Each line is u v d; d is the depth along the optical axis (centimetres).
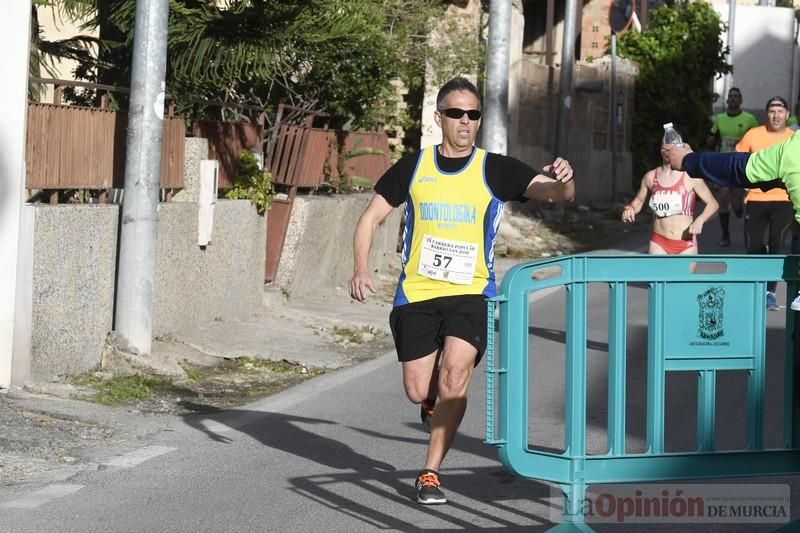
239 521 848
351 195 2197
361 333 1709
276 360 1469
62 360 1257
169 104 1563
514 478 966
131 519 851
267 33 1619
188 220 1514
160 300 1455
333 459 1030
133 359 1329
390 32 2350
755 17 6581
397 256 2434
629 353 1545
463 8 3005
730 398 1248
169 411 1199
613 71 3934
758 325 725
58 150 1252
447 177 867
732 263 716
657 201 1499
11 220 1170
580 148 3847
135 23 1331
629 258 702
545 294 2152
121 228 1351
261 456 1035
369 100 2312
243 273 1698
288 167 1866
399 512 870
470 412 1220
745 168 753
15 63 1172
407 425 1165
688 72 4588
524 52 4291
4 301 1171
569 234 3128
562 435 1105
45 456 1002
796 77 6719
